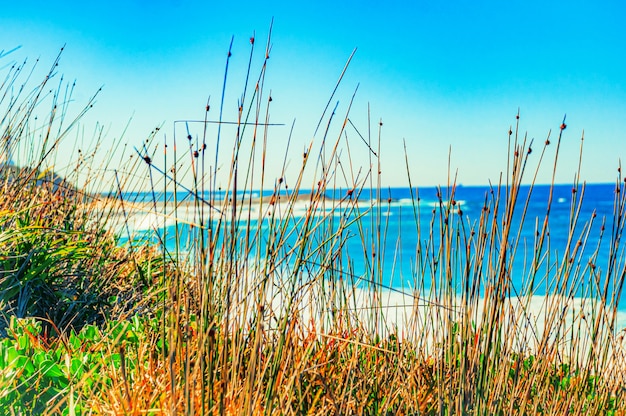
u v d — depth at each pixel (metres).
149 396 2.11
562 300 2.50
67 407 2.12
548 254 2.61
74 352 2.71
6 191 3.77
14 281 3.40
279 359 2.04
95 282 3.91
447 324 2.29
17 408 2.08
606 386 2.75
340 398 2.31
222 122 2.01
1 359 2.31
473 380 2.25
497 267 2.26
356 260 12.49
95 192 4.48
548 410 2.59
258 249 2.13
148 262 4.10
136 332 2.91
